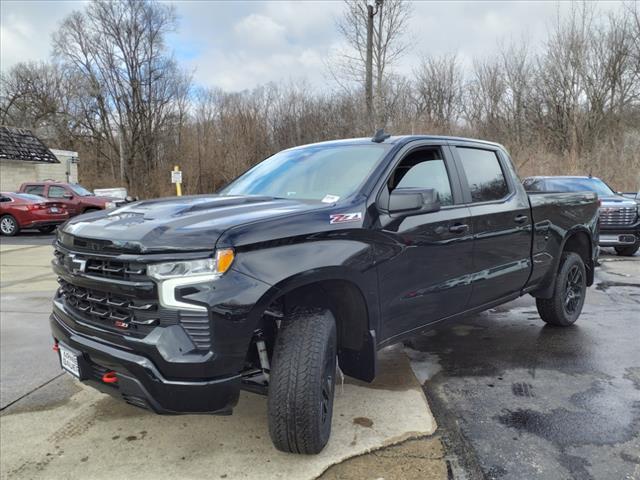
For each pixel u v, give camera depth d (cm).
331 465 281
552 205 484
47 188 1912
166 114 3812
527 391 378
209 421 338
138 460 292
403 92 2388
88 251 271
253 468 279
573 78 3017
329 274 274
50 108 4769
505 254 424
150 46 3797
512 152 2609
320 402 275
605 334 515
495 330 533
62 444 313
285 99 2964
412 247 331
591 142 2945
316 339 272
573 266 528
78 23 3841
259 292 248
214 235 247
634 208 1052
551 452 294
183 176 2967
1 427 336
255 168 437
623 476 269
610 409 347
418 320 352
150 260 244
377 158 344
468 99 3200
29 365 448
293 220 272
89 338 272
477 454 292
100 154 4216
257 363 294
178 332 243
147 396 248
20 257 1145
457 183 390
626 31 3014
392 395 371
